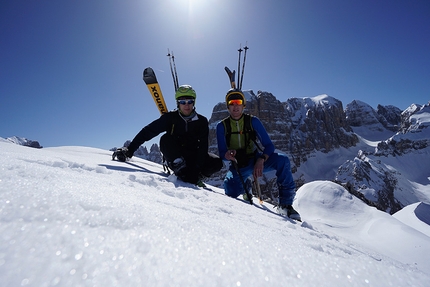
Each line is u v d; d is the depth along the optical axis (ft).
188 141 13.65
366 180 361.30
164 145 13.66
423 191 430.61
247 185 15.88
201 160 13.19
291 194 13.01
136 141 14.37
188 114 13.79
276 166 13.33
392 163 500.33
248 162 15.31
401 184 430.20
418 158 513.04
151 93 17.37
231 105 14.70
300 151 481.87
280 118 499.92
